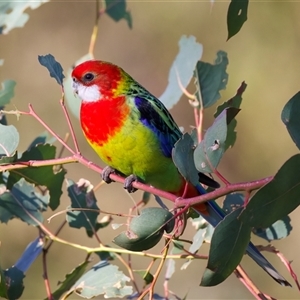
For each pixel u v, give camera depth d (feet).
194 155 20.04
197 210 26.89
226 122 19.79
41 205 27.63
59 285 26.61
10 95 30.22
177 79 31.42
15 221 50.39
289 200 18.86
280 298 48.19
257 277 48.96
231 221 18.86
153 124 28.02
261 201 18.61
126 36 60.64
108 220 27.86
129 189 27.48
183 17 59.11
